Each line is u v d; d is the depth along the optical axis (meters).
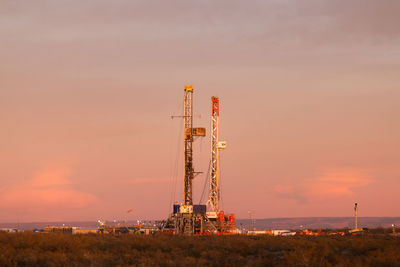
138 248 51.22
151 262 40.59
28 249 44.97
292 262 40.81
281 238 67.62
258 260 42.31
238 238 64.56
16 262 39.44
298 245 51.75
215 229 115.94
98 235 66.69
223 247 50.91
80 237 56.69
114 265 39.78
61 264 39.41
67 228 121.06
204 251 47.78
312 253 44.97
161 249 50.75
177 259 42.25
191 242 56.31
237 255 45.88
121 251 48.12
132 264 39.97
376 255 44.31
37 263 39.66
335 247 50.22
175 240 60.28
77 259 41.34
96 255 43.28
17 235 53.66
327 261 41.38
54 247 47.38
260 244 52.66
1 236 51.88
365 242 53.81
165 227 119.81
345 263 39.66
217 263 41.50
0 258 39.66
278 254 46.66
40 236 53.34
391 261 40.00
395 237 72.38
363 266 38.91
